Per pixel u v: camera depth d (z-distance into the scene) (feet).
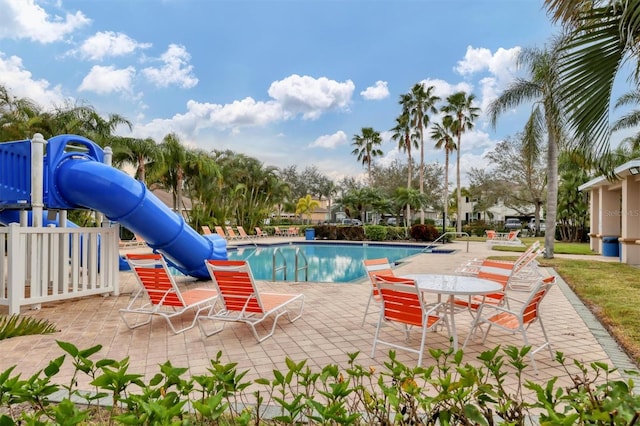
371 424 6.05
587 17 9.62
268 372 12.46
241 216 104.68
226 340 15.84
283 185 113.60
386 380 11.49
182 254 27.68
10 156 21.80
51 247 21.43
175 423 4.33
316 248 73.31
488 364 6.12
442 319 15.12
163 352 14.43
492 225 120.98
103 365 5.42
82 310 21.08
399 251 68.39
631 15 8.73
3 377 5.18
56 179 22.41
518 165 103.96
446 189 111.65
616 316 18.54
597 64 9.84
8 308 20.89
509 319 14.25
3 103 58.29
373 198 106.73
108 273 24.70
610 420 4.42
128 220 24.25
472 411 5.04
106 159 25.72
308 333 16.78
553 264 40.11
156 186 87.71
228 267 16.08
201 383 5.57
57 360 5.27
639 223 40.75
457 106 104.53
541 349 13.55
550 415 4.49
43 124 58.39
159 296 17.72
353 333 16.76
